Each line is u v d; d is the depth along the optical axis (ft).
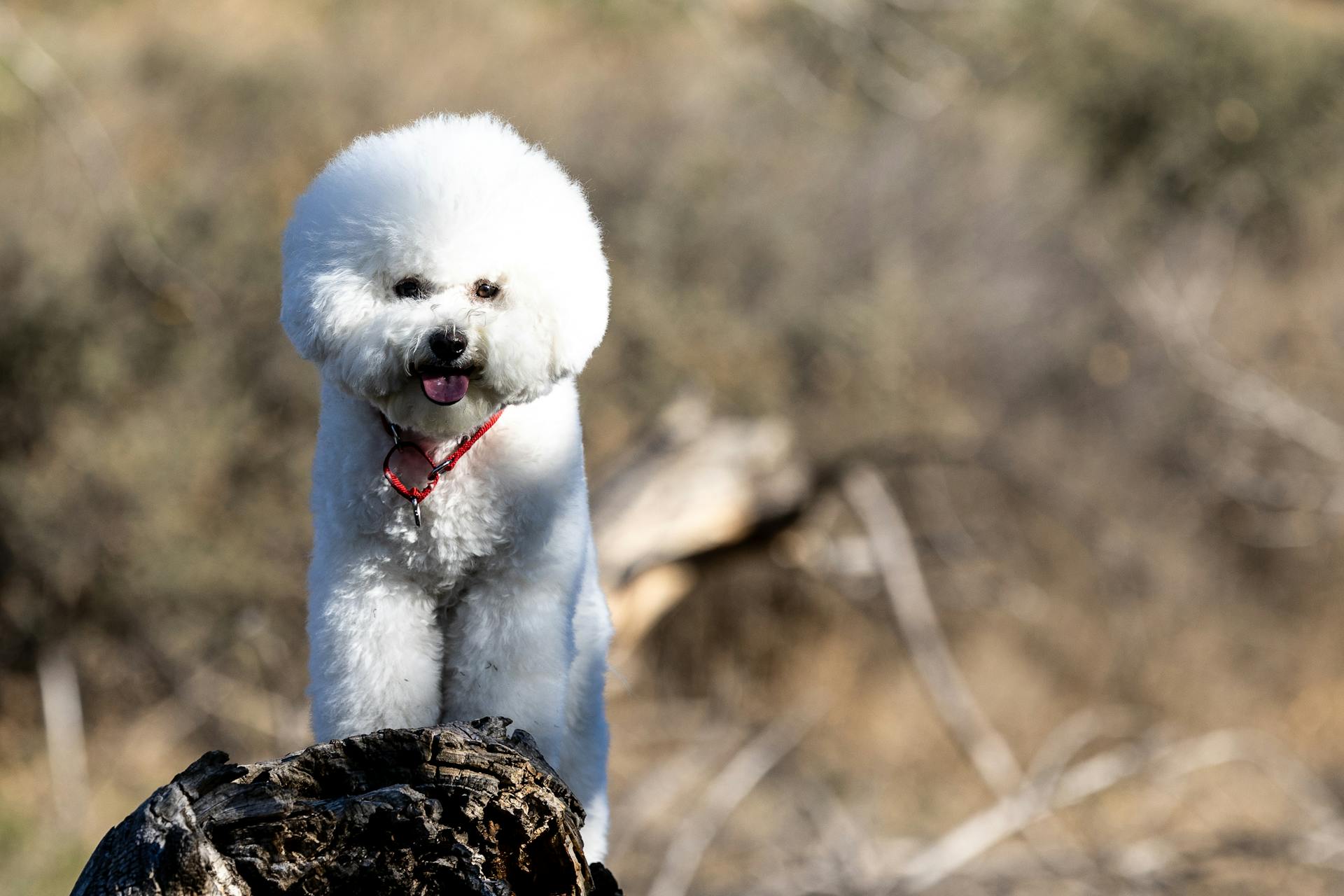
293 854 9.40
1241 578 51.49
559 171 12.17
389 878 9.37
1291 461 52.90
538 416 11.98
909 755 43.01
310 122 51.98
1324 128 65.26
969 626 48.08
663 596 35.40
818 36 63.36
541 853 9.68
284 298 11.61
